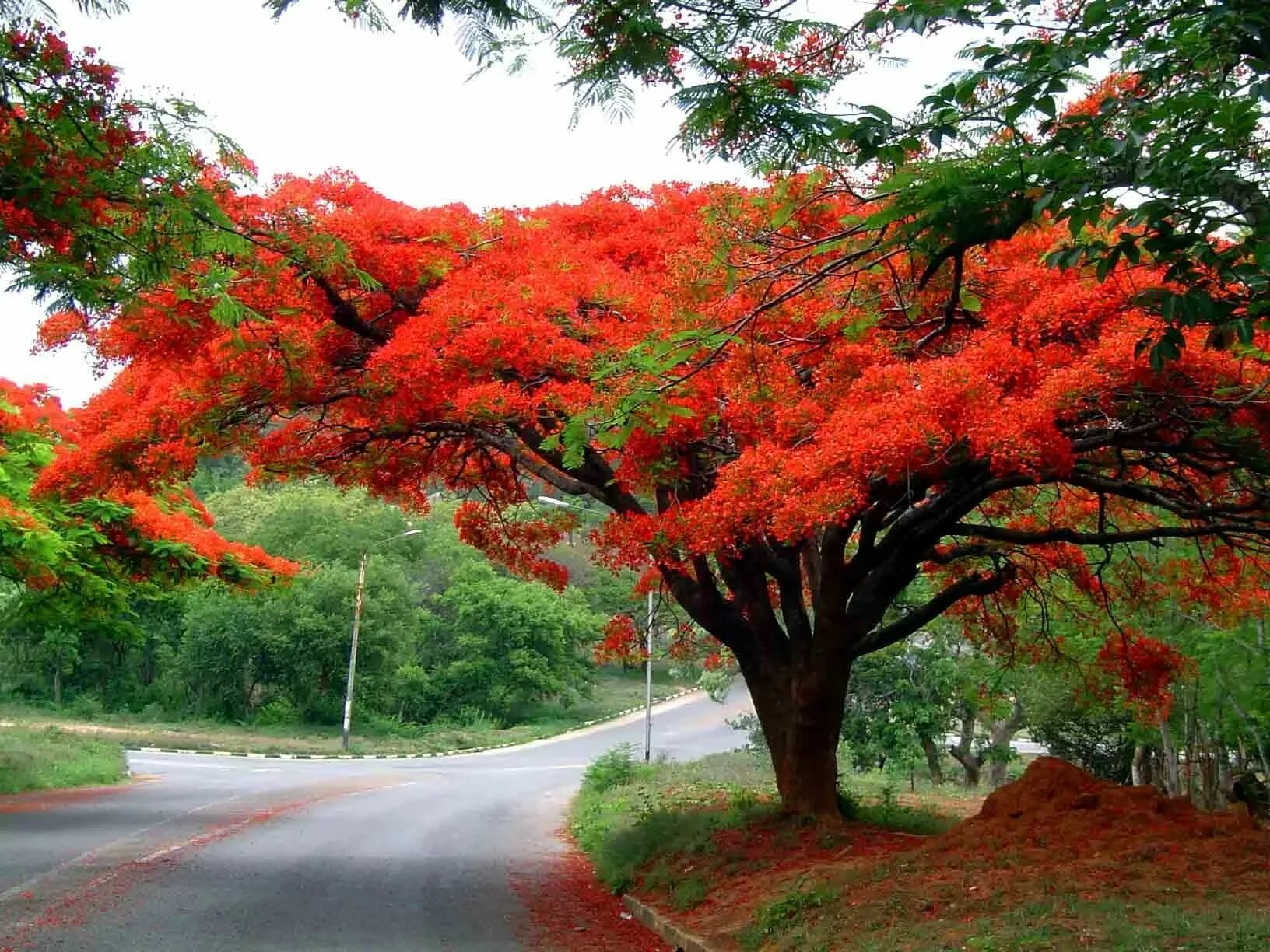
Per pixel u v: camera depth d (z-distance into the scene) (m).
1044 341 8.52
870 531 10.91
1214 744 18.05
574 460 6.45
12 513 13.74
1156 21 4.28
